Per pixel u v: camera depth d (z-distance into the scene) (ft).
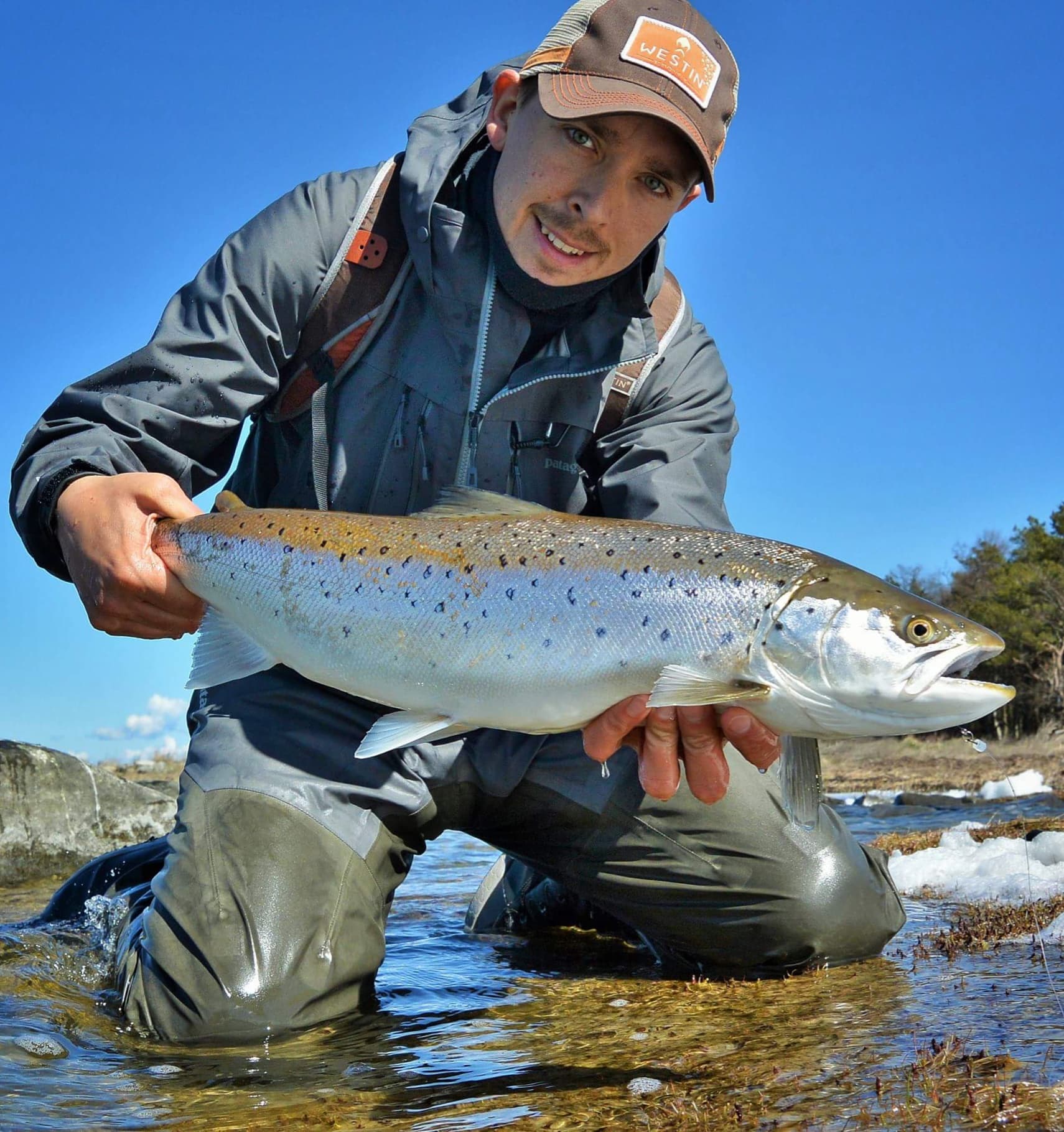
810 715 2.44
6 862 5.13
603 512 3.35
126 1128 1.79
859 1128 1.62
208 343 2.95
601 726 2.51
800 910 2.88
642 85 2.85
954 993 2.48
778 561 2.49
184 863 2.59
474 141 3.09
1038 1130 1.53
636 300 3.16
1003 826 5.43
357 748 2.81
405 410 3.11
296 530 2.74
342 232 3.05
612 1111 1.83
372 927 2.71
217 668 2.81
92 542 2.72
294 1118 1.85
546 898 3.73
